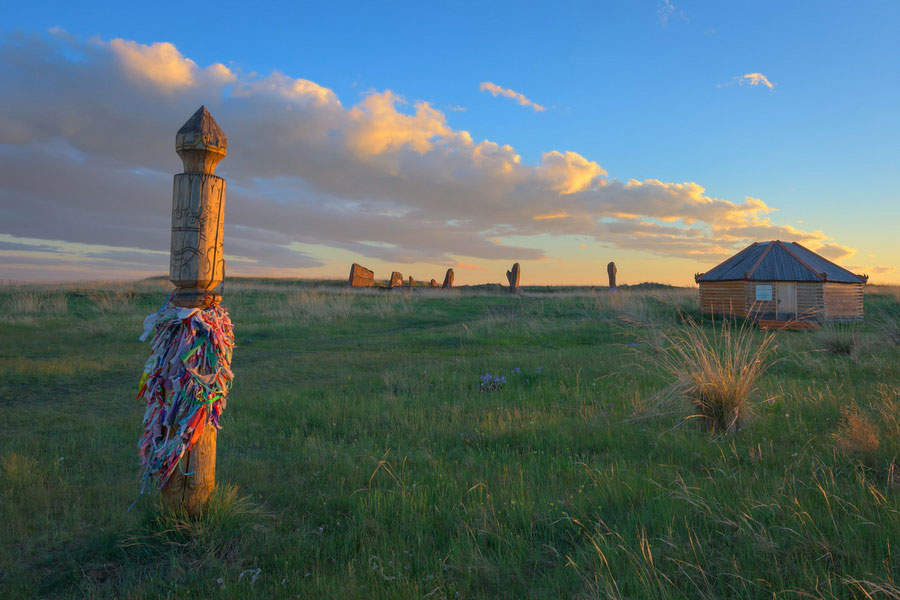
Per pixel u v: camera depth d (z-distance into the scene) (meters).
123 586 3.21
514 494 4.33
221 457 5.72
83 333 16.81
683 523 3.65
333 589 2.99
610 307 24.86
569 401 8.08
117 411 8.13
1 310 21.17
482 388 9.41
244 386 10.23
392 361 13.01
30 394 9.23
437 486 4.59
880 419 5.82
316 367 12.26
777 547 3.20
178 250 3.83
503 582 3.10
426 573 3.19
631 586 2.90
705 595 2.81
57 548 3.74
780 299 21.42
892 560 2.98
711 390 6.31
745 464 4.92
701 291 23.95
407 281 46.94
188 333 3.78
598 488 4.36
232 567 3.39
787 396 7.60
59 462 5.48
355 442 6.28
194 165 3.91
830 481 4.25
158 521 3.79
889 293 30.80
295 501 4.52
